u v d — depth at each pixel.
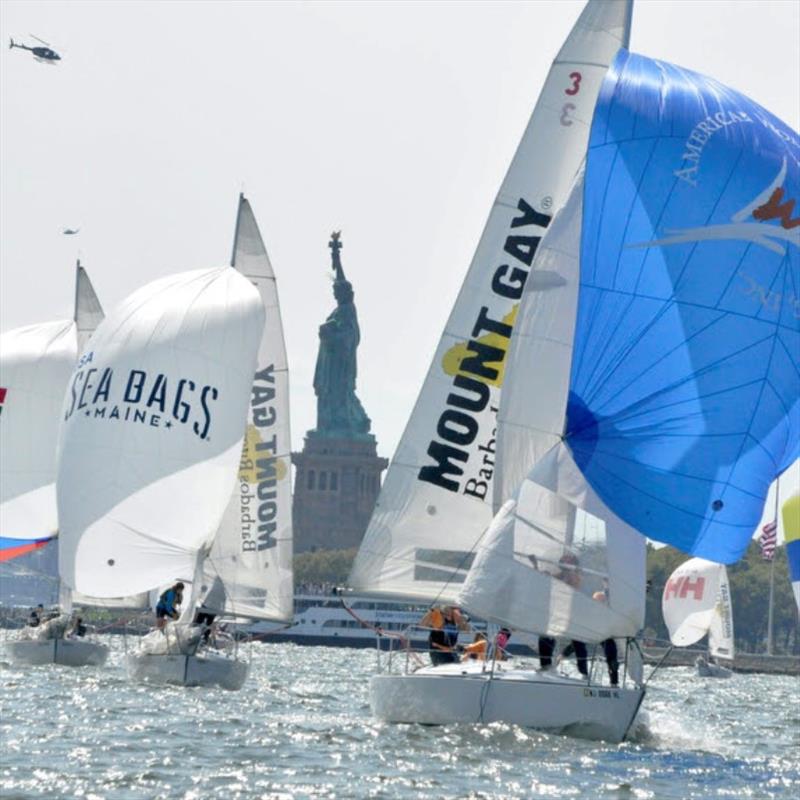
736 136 125.94
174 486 182.88
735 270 124.81
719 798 112.38
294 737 133.88
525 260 147.75
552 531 129.00
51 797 103.62
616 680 133.00
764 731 180.12
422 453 148.00
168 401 183.00
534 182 147.62
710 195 125.31
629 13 146.88
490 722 133.00
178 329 184.00
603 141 126.50
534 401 133.50
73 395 185.75
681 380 125.31
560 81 147.25
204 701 169.25
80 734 133.88
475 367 148.00
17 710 151.62
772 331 124.69
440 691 134.12
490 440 147.88
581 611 128.62
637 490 126.12
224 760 121.19
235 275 188.12
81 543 183.38
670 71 128.62
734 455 125.19
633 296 125.69
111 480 182.50
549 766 119.94
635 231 125.81
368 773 116.00
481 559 130.12
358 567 148.12
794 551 184.62
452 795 108.56
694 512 125.56
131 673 187.88
